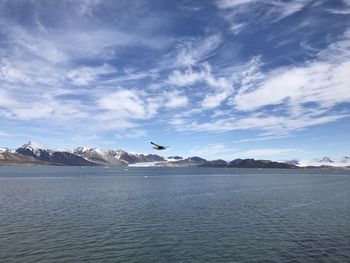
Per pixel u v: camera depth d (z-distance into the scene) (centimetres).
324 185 18788
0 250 4788
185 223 6781
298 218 7394
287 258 4525
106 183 19462
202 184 18725
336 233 5944
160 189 15012
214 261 4397
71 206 9112
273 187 16812
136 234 5800
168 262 4356
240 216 7606
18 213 7900
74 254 4644
